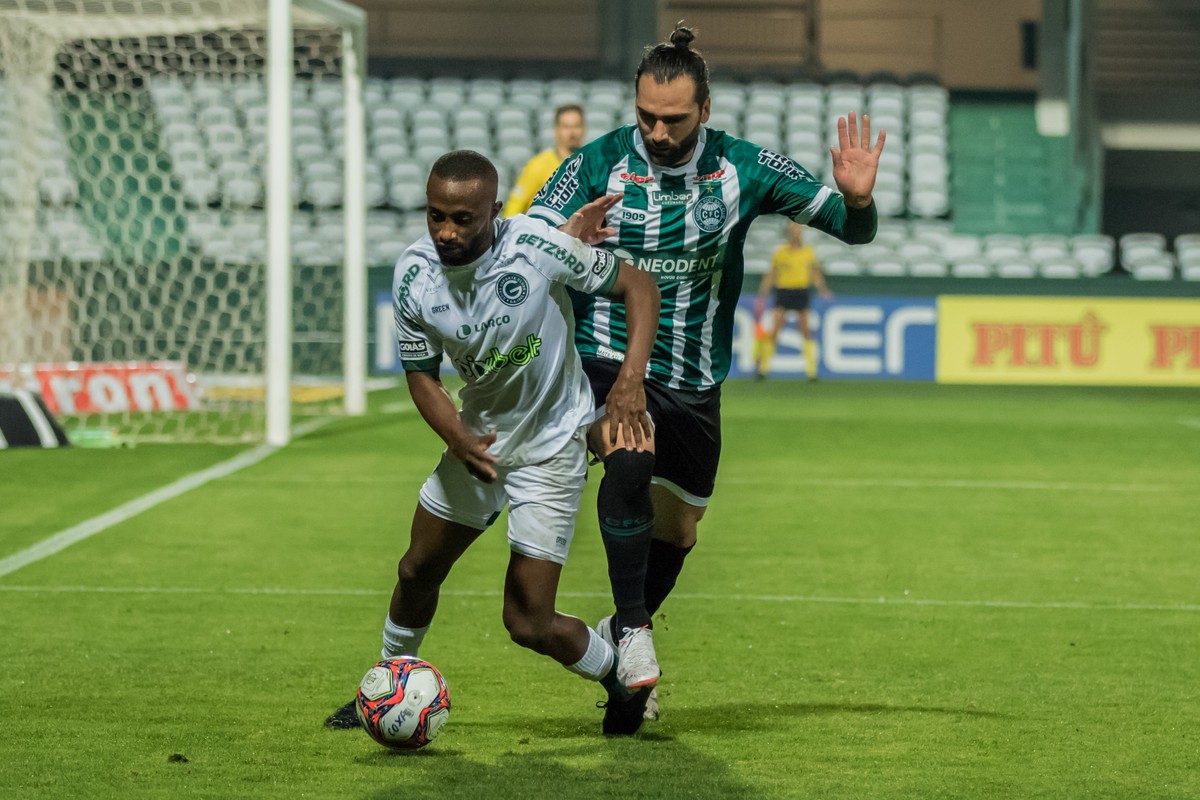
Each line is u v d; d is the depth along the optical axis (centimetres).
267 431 4272
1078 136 8031
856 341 6481
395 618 1491
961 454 4162
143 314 6125
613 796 1307
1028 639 2028
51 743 1481
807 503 3275
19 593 2278
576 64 8912
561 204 1540
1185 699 1702
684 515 1633
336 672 1802
